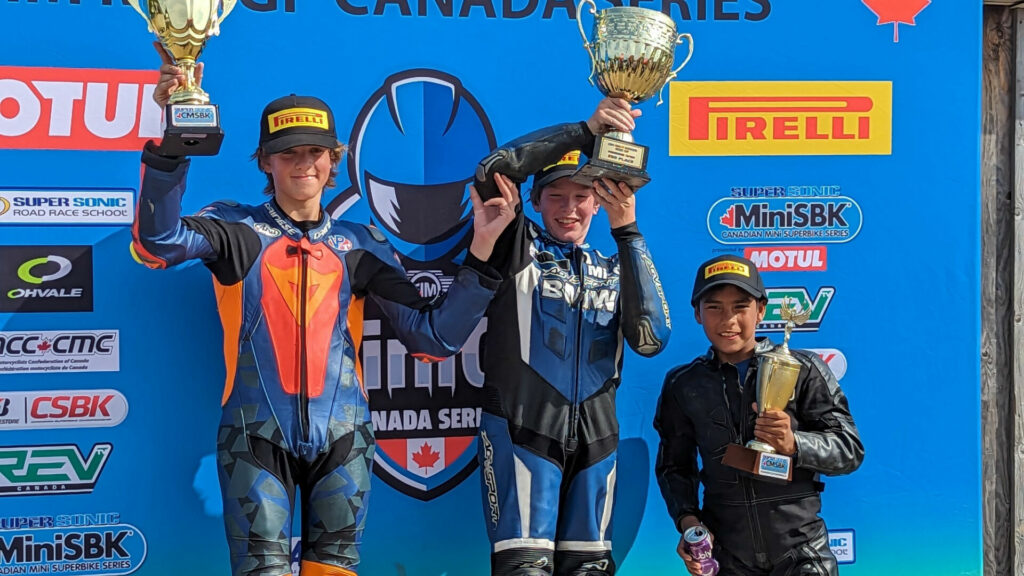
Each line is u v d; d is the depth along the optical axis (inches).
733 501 100.6
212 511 110.8
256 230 95.4
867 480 119.8
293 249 95.7
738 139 117.5
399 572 113.5
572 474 102.9
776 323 118.9
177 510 110.2
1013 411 129.4
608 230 116.6
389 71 112.4
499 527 100.3
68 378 108.1
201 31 86.3
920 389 120.3
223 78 109.5
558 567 102.7
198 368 110.5
